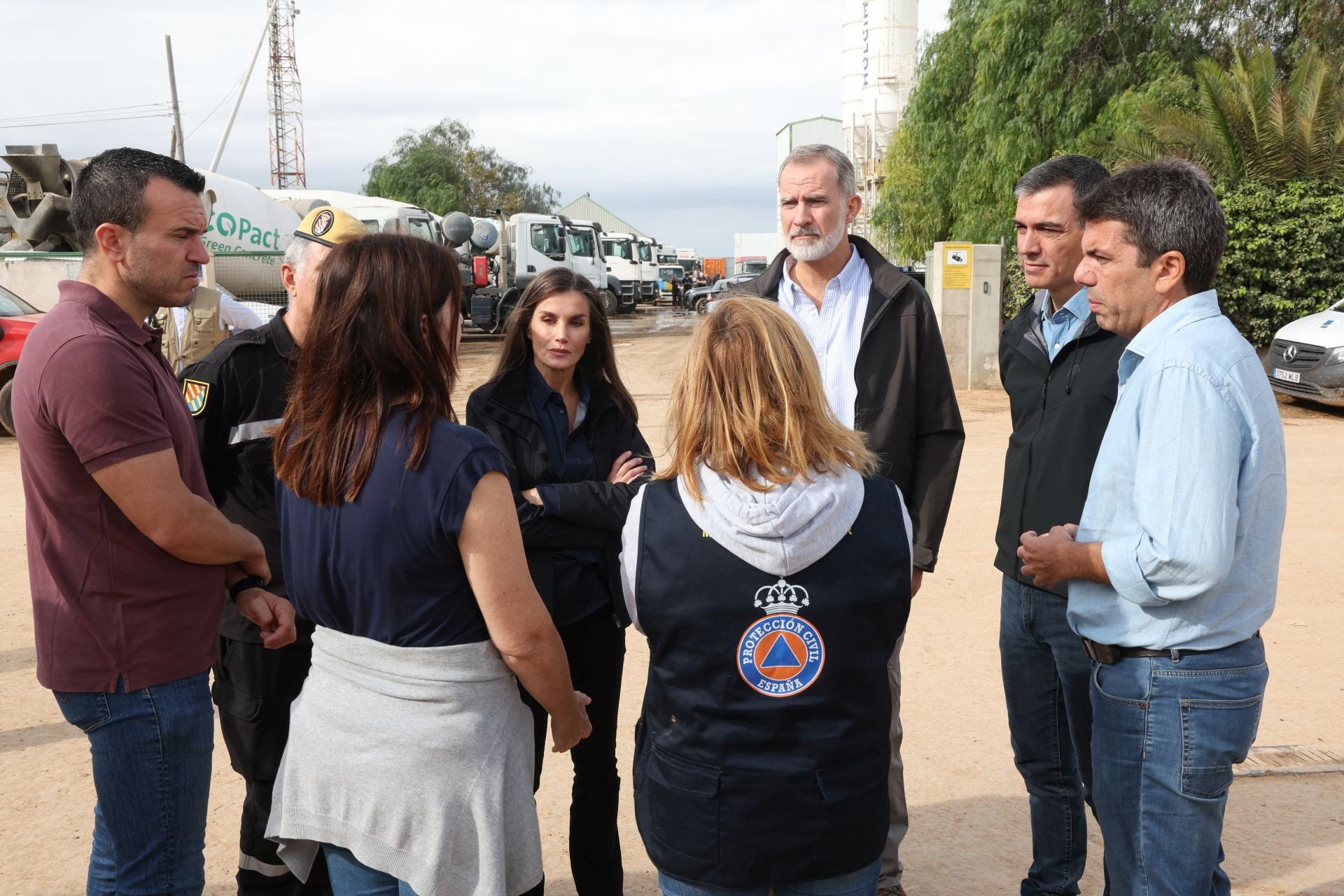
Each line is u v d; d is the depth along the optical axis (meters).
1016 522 2.70
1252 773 3.63
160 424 1.95
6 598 5.71
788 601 1.68
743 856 1.71
